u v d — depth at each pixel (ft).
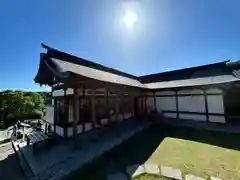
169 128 34.19
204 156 20.07
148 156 21.40
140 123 39.42
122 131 32.68
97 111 34.01
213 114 36.42
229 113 41.83
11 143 33.73
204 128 32.01
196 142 25.21
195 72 50.70
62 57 34.91
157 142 26.58
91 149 24.02
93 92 31.48
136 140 27.94
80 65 37.58
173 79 52.26
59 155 22.61
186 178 15.47
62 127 29.25
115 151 23.38
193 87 39.17
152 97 48.49
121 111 41.19
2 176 19.80
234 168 16.63
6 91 64.90
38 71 32.55
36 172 18.67
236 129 29.71
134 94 46.29
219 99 35.63
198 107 38.93
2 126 57.31
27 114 64.54
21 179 18.70
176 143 25.40
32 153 24.45
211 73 45.52
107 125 35.83
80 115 30.50
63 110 29.84
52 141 27.55
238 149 21.26
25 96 68.44
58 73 24.63
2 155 27.37
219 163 17.98
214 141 25.02
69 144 26.58
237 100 41.93
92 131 31.81
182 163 18.69
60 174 17.69
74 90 25.72
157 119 42.98
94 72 34.58
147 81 58.49
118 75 48.34
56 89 33.35
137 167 18.56
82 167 19.04
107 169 18.51
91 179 16.60
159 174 16.58
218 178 15.11
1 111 59.41
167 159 20.07
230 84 34.17
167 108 44.80
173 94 43.65
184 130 32.07
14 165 22.90
